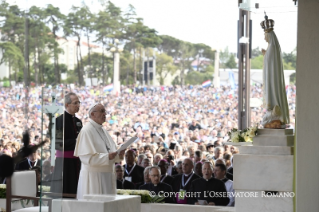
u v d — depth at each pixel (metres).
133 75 28.53
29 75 31.52
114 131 26.22
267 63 12.59
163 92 27.86
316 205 10.66
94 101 28.30
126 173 18.25
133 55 28.69
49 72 31.31
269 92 12.58
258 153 12.31
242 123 22.34
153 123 26.20
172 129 25.97
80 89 29.41
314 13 10.38
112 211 8.96
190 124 26.27
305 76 10.54
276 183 11.99
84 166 11.75
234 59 27.17
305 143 10.66
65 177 12.57
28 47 32.25
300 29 10.44
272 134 12.48
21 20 32.62
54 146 7.59
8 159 9.09
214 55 27.45
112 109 27.58
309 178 10.68
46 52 31.72
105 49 29.38
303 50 10.48
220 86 27.02
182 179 16.97
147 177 17.11
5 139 24.02
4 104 29.25
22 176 11.90
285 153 12.14
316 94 10.56
